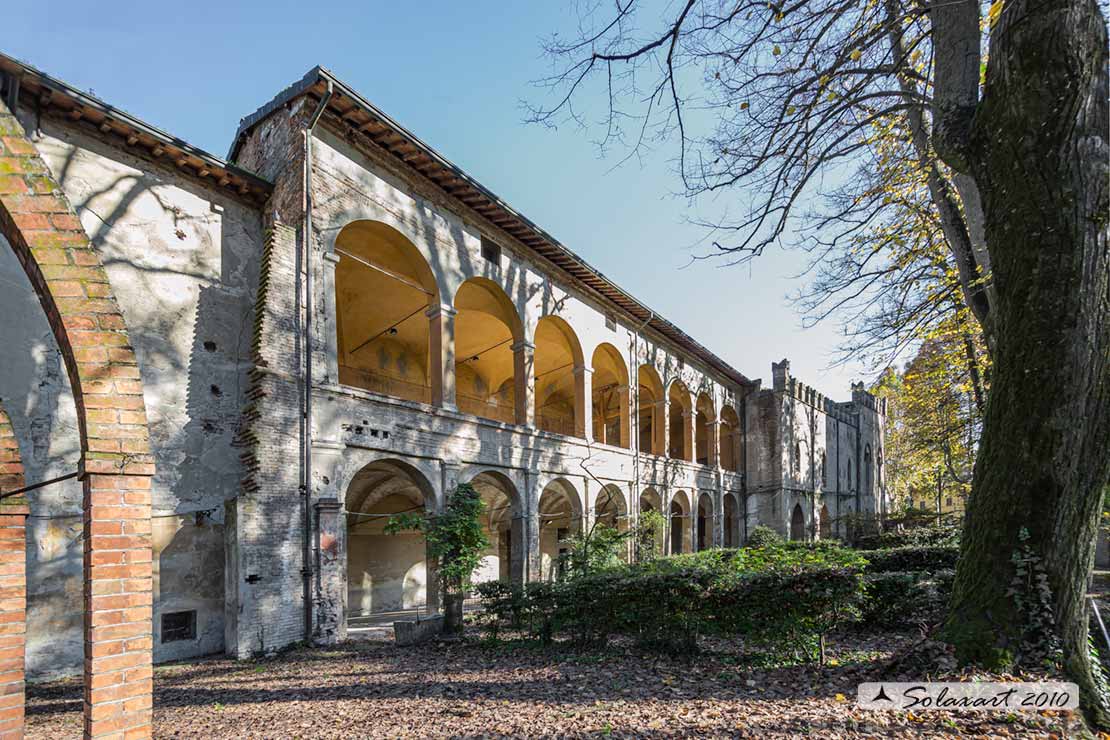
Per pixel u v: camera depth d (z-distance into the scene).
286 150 14.52
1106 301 6.32
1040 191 6.36
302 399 13.55
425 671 10.22
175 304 12.83
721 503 33.50
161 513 12.08
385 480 20.81
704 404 35.12
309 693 9.09
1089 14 6.21
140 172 12.61
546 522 29.97
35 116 11.24
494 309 20.86
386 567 22.38
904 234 13.65
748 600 9.11
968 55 7.60
